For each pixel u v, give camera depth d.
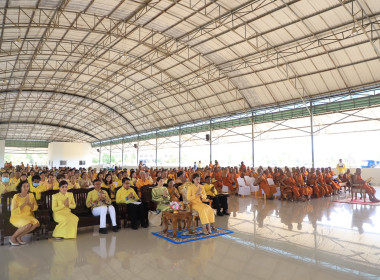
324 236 6.16
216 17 14.72
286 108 20.00
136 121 34.47
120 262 4.62
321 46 14.77
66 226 6.03
